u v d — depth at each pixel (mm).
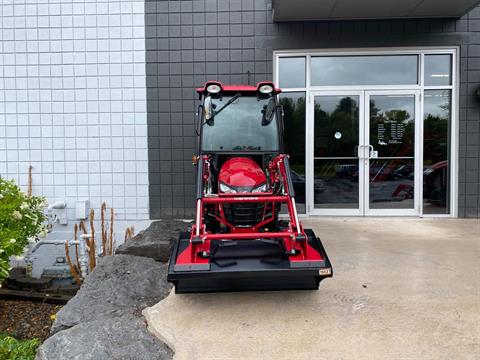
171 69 8008
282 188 4562
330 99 8156
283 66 8148
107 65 8039
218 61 7988
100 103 8086
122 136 8109
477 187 7957
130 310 4324
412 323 3791
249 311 4109
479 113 7887
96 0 7980
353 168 8203
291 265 3877
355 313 4000
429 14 7617
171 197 8109
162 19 7969
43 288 7387
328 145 8188
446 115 8094
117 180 8148
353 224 7605
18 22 8070
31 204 6039
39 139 8172
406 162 8156
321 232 6988
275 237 4000
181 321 3932
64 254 8141
